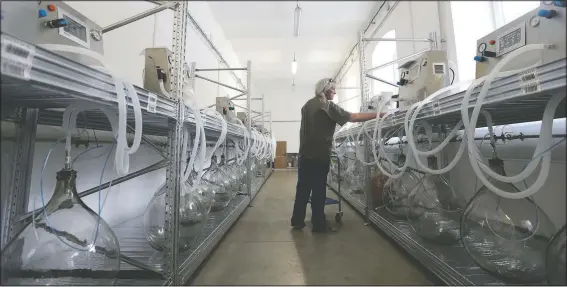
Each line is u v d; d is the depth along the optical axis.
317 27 2.68
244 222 2.35
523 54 0.93
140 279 1.08
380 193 2.30
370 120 1.93
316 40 4.21
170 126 1.13
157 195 1.39
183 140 1.26
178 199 1.13
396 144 2.28
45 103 0.88
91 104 0.86
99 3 1.12
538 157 0.78
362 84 2.32
